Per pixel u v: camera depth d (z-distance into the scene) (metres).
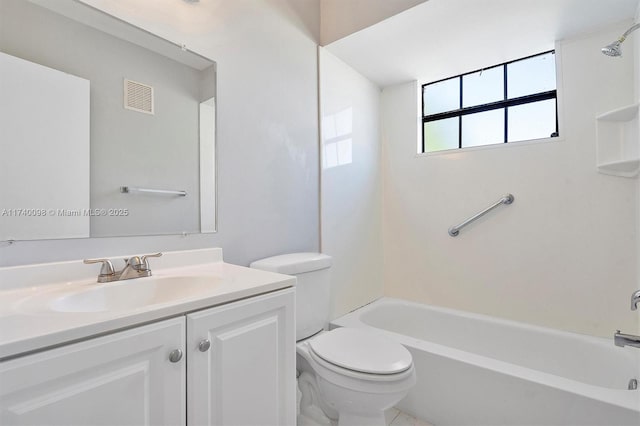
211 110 1.27
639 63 1.41
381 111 2.41
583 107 1.65
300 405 1.46
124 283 0.89
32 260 0.84
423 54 1.93
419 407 1.48
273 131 1.54
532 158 1.80
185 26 1.19
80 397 0.54
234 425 0.77
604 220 1.59
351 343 1.29
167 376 0.65
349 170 2.06
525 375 1.22
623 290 1.55
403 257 2.32
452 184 2.10
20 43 0.84
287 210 1.61
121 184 1.01
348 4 1.74
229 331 0.77
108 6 1.00
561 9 1.48
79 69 0.94
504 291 1.89
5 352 0.46
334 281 1.91
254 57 1.45
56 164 0.88
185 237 1.17
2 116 0.80
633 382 1.24
